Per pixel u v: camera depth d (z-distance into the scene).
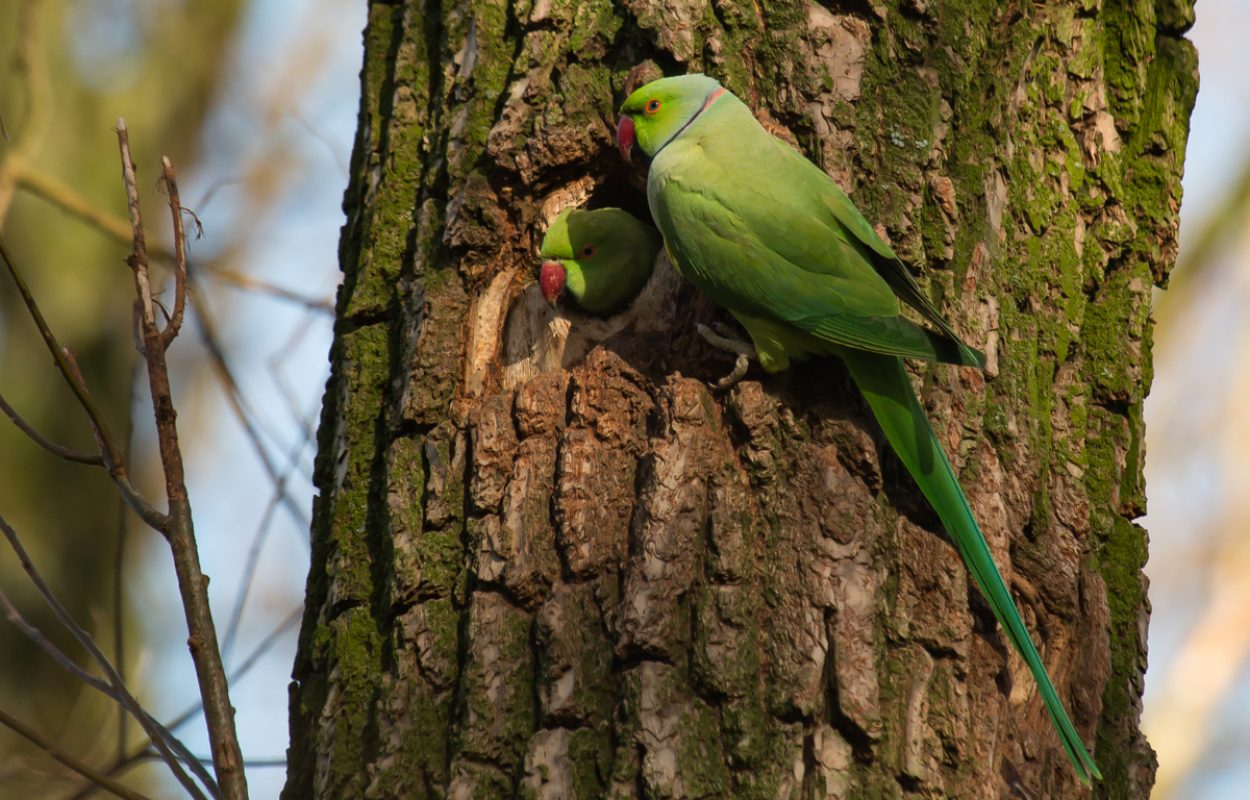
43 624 13.95
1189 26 7.53
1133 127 7.15
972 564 5.79
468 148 6.81
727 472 5.92
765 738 5.41
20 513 14.29
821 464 5.97
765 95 6.70
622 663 5.58
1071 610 6.19
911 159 6.48
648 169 7.21
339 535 6.39
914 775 5.40
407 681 5.82
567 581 5.81
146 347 5.66
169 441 5.66
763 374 6.46
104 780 5.59
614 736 5.44
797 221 6.41
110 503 15.08
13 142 11.34
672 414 5.99
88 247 15.26
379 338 6.75
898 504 6.05
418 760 5.65
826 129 6.55
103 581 14.66
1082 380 6.71
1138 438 6.84
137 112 16.34
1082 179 6.91
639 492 5.91
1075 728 6.08
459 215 6.70
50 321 14.96
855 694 5.43
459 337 6.61
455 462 6.24
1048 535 6.24
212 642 5.50
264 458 8.37
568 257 6.98
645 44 6.84
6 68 15.45
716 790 5.31
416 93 7.13
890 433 6.04
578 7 6.94
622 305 7.33
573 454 6.04
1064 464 6.46
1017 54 6.80
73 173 15.50
